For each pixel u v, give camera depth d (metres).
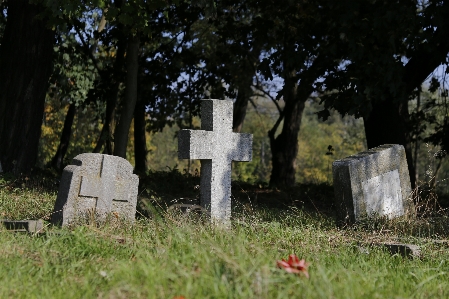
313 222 11.23
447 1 16.97
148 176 21.84
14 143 17.69
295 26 19.55
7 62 17.95
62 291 5.27
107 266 6.22
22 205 11.84
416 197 13.10
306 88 19.25
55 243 7.43
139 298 4.74
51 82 28.31
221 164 11.23
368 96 16.66
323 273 4.95
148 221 9.93
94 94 25.19
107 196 10.24
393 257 8.12
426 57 18.45
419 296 5.46
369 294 4.96
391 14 16.25
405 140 19.22
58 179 17.66
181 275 5.13
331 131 91.88
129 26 18.67
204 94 27.66
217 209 11.16
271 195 19.69
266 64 18.88
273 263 5.63
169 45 27.41
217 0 22.09
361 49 16.67
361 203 12.06
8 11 18.28
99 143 25.27
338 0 16.83
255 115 74.44
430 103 24.83
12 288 5.32
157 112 30.52
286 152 27.88
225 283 4.89
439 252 8.75
